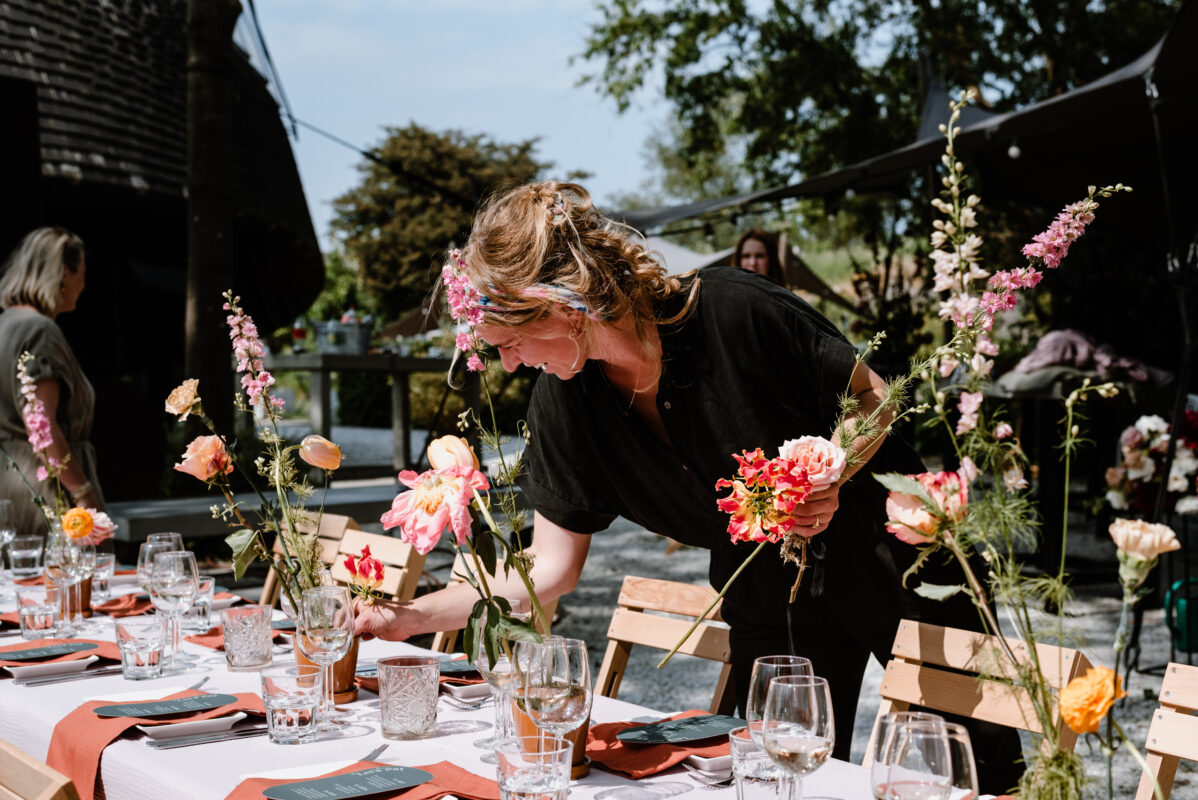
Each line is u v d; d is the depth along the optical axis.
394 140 29.53
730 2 18.98
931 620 2.09
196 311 7.59
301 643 1.94
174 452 8.80
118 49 9.91
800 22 19.00
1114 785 3.53
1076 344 6.94
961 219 2.14
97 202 9.29
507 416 11.68
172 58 10.52
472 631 1.68
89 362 9.91
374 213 29.64
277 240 10.73
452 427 11.55
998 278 1.76
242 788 1.52
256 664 2.28
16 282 3.89
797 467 1.53
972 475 1.30
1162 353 8.44
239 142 10.03
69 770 1.78
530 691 1.59
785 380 2.02
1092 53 17.41
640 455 2.14
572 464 2.19
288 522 2.18
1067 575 1.19
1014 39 18.14
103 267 9.94
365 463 12.47
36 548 3.23
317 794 1.47
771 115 19.19
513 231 1.81
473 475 1.61
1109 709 1.06
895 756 1.20
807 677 1.41
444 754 1.73
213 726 1.83
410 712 1.82
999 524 1.19
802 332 1.99
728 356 2.01
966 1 18.16
